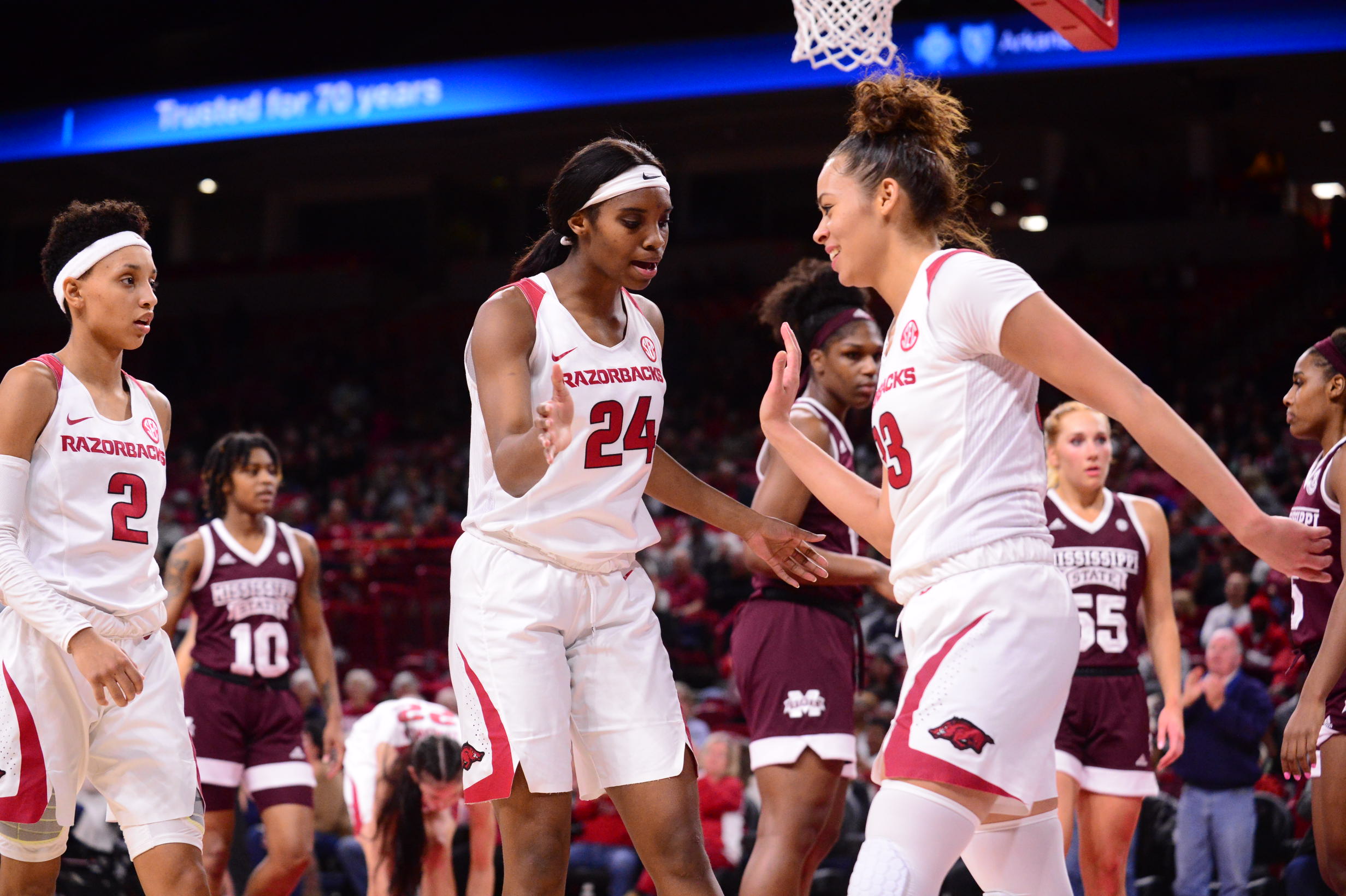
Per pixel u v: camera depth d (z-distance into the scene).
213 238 25.73
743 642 3.44
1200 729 5.61
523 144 21.55
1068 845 3.86
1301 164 21.69
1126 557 4.04
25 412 2.84
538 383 2.48
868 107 2.42
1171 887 5.86
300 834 4.48
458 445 19.03
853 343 3.56
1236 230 19.30
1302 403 3.35
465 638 2.48
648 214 2.48
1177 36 14.98
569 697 2.47
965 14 15.62
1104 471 4.05
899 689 8.51
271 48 19.62
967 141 20.86
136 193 24.55
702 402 19.20
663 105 18.61
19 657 2.83
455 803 4.56
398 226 24.45
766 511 3.36
